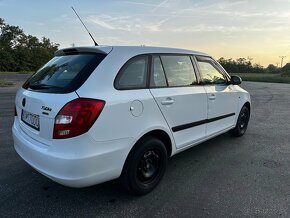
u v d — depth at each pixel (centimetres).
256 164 429
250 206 304
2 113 812
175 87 360
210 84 441
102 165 273
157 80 337
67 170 257
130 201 312
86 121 257
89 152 262
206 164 426
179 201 314
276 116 842
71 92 264
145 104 308
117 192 332
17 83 2225
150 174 332
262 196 327
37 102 286
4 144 502
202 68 429
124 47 315
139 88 311
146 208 298
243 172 397
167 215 285
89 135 260
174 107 350
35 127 292
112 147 279
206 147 510
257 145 525
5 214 283
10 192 328
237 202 312
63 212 289
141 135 305
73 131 256
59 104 261
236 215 286
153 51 342
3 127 632
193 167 413
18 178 365
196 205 305
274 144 534
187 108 374
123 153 290
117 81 289
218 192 336
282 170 406
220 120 472
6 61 7169
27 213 286
